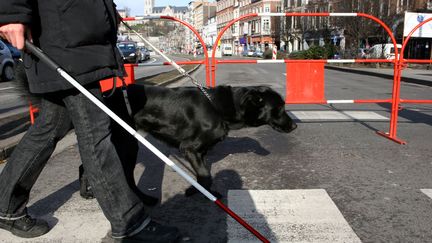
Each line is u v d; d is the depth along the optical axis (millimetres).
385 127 6156
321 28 37750
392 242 2514
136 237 2383
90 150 2248
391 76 16203
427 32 13555
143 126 3354
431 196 3271
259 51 52438
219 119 3277
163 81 12195
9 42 2006
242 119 3422
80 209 3020
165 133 3336
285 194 3334
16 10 1863
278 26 54344
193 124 3223
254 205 3109
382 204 3117
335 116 7191
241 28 82125
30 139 2369
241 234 2639
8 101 9367
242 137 5535
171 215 2957
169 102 3277
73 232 2643
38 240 2531
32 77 2174
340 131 5891
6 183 2396
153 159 4395
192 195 3322
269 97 3508
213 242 2535
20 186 2424
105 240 2508
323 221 2816
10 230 2516
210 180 3244
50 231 2654
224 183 3646
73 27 2107
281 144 5121
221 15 99688
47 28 2107
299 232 2650
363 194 3330
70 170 3992
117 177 2326
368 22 24141
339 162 4270
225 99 3348
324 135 5625
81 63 2145
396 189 3441
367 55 25062
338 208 3045
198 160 3266
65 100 2232
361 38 25844
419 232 2648
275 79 16250
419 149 4785
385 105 8641
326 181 3666
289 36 51500
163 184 3611
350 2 25531
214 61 5262
